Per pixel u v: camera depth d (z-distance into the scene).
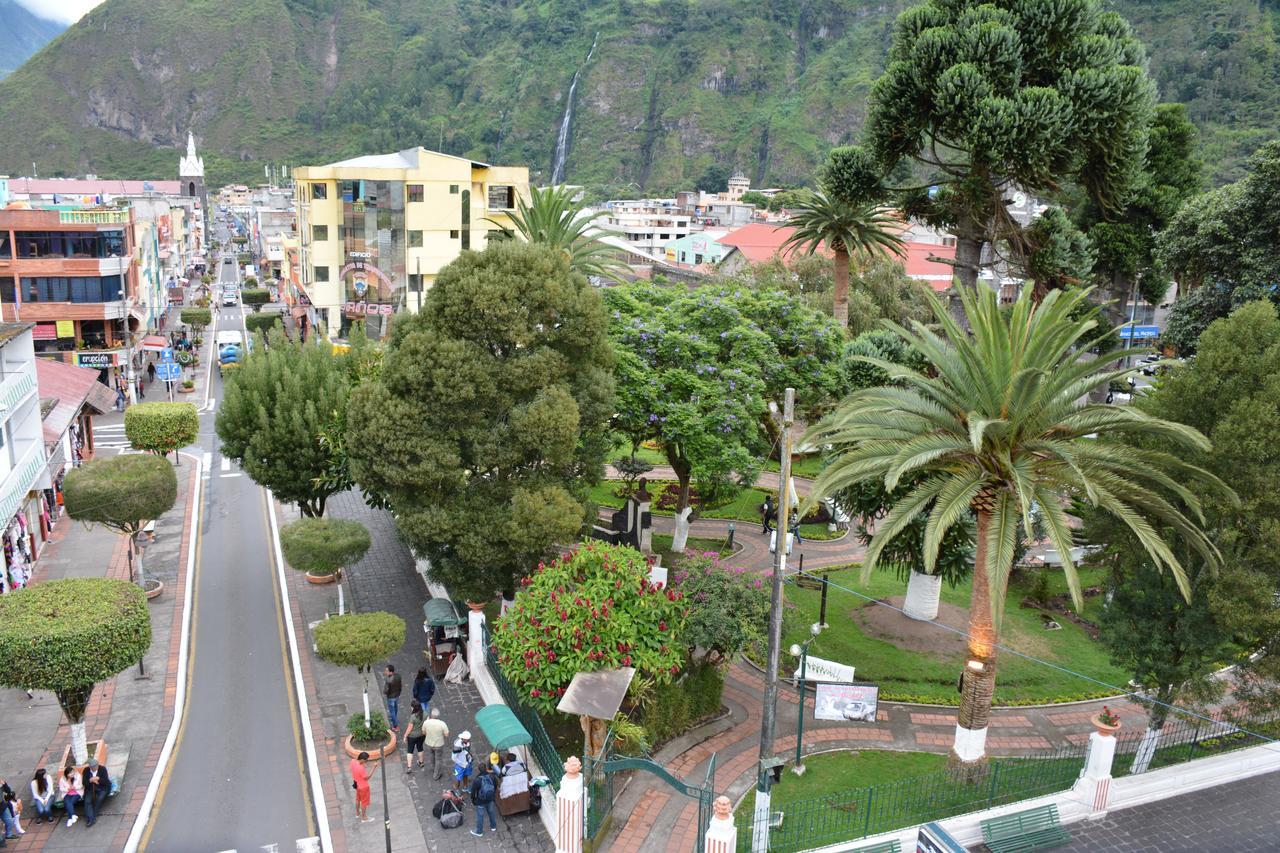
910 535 28.33
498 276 26.56
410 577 35.59
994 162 35.59
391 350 28.69
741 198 173.62
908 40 39.75
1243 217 40.62
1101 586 34.03
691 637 24.08
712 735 25.64
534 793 21.92
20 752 23.86
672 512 44.00
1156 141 54.34
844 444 29.11
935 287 78.88
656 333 33.28
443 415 26.59
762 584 26.02
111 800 22.06
